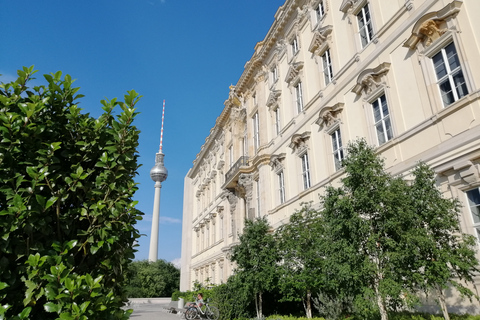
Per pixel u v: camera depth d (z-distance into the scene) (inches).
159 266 2390.5
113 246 156.3
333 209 338.6
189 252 1738.4
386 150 493.0
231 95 1203.2
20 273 129.5
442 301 305.7
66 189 151.3
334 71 658.8
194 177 1942.7
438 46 433.1
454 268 298.8
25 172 144.2
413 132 449.7
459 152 384.2
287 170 793.6
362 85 556.7
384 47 529.0
